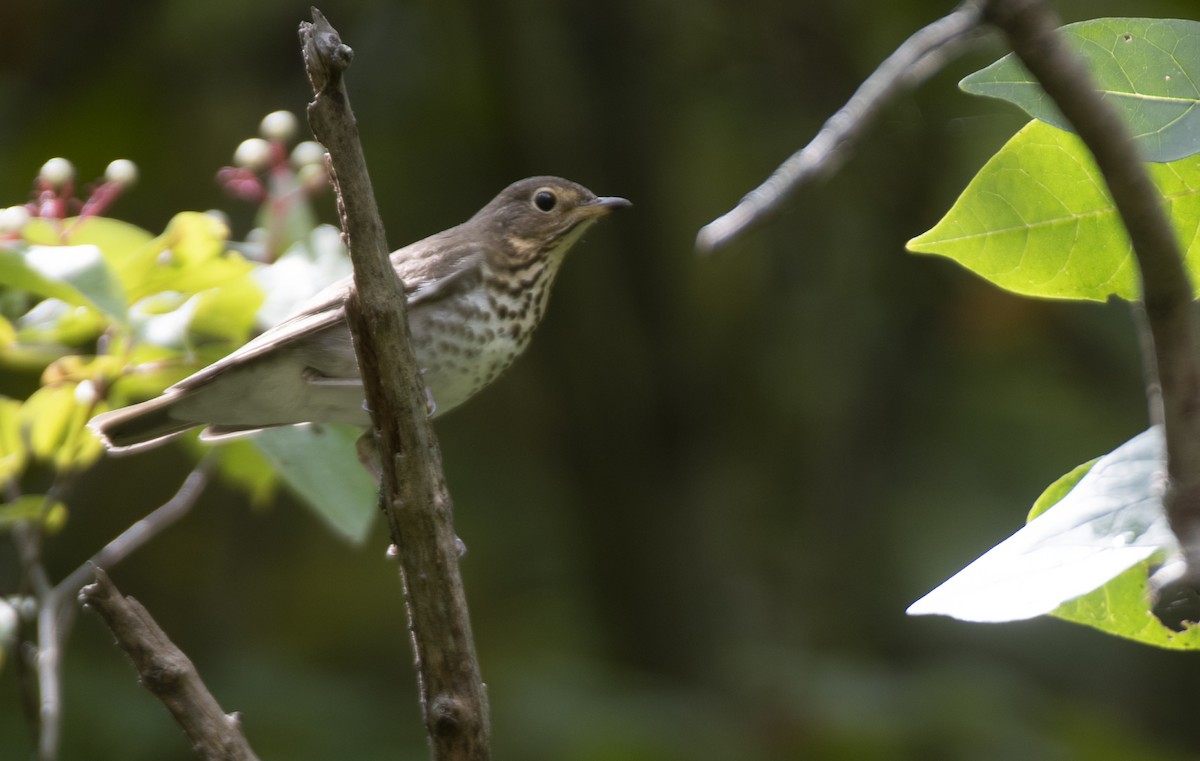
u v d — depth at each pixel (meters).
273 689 10.86
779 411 13.93
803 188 2.31
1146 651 13.14
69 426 6.18
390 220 13.16
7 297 6.15
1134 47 3.17
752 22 12.79
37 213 5.86
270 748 10.09
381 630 12.95
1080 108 2.38
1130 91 3.18
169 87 12.79
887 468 13.16
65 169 5.88
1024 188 3.57
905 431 13.30
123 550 6.41
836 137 2.29
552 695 10.90
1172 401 2.70
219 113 12.82
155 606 12.53
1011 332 12.66
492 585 13.55
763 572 13.41
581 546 13.30
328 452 6.19
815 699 10.73
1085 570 2.95
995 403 13.34
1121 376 13.09
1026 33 2.30
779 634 12.85
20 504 6.14
